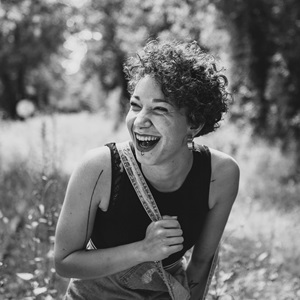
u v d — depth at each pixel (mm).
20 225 4949
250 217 6352
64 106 34375
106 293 2301
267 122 12273
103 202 2143
